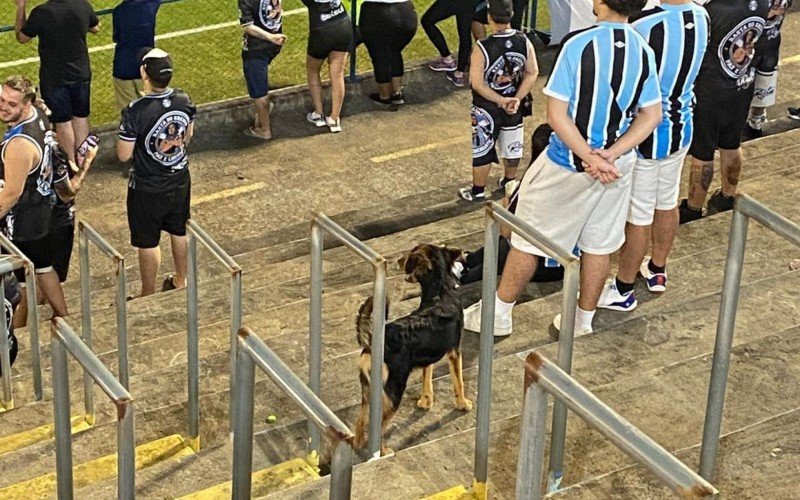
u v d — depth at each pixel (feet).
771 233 23.61
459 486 14.32
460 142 37.58
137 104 25.64
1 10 45.88
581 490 12.22
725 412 15.17
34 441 19.20
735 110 26.07
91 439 18.39
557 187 17.62
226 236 32.24
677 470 7.58
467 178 35.29
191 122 26.43
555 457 13.93
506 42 30.48
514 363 18.38
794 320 18.54
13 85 22.90
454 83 41.16
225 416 18.88
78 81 34.12
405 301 23.11
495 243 13.98
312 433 16.57
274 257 30.48
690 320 18.42
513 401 17.53
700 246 23.80
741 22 24.82
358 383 19.29
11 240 24.20
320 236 16.15
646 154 18.99
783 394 15.43
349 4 45.57
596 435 14.92
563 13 39.37
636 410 15.56
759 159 30.76
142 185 26.58
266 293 25.40
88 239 20.03
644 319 18.43
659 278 20.98
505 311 19.60
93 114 39.52
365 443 17.25
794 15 46.50
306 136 37.76
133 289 29.84
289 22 45.93
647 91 16.89
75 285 29.86
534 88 40.60
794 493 12.67
